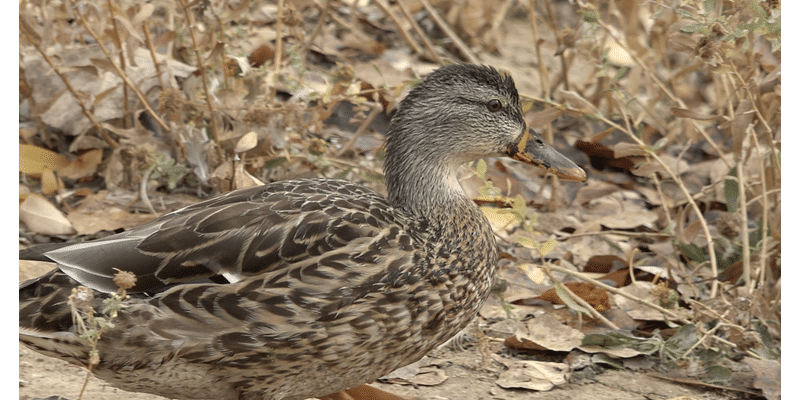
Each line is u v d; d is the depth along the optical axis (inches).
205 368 217.2
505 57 512.7
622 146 326.6
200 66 315.9
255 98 341.7
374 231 228.4
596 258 334.6
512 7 571.2
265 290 213.5
